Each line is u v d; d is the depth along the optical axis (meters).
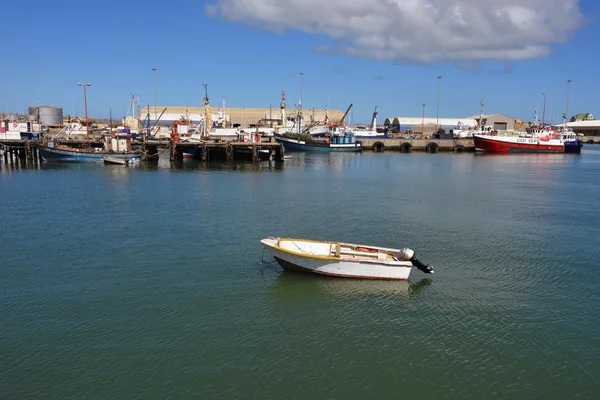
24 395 17.50
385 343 21.25
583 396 17.94
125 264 30.78
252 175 78.31
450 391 18.08
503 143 141.38
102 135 113.06
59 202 51.25
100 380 18.41
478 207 50.41
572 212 48.09
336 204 51.22
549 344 21.38
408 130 195.50
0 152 99.00
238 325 22.70
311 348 20.78
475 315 24.08
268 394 17.72
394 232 39.12
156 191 59.38
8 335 21.56
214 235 37.66
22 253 32.97
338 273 28.12
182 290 26.66
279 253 28.58
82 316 23.44
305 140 140.50
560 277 29.27
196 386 18.11
